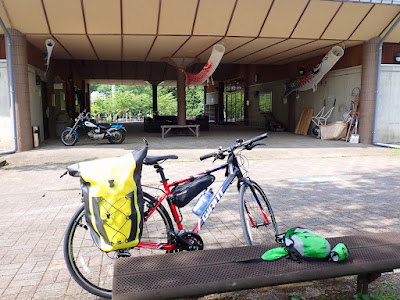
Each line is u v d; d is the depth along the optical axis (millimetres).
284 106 17594
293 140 12727
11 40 9461
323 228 3926
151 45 11742
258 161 8508
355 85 12352
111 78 23094
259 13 9570
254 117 21266
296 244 2279
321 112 14336
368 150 10117
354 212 4508
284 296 2529
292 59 15125
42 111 12523
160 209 2758
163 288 1939
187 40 11039
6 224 4105
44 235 3748
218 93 26188
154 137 14156
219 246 3428
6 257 3211
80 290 2637
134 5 8961
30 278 2820
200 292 1966
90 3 8789
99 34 10133
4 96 10031
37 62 11914
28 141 9883
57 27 9555
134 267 2168
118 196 2201
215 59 11617
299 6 9445
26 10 8867
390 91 11930
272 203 4914
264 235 3562
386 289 2600
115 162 2303
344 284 2672
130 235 2240
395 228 3924
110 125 11852
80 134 15375
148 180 6406
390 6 9672
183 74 14695
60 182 6324
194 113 40500
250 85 21625
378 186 5926
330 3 9398
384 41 11445
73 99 19312
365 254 2338
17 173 7145
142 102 34469
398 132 12148
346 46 12172
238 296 2533
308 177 6672
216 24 9867
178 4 9039
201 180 2904
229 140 12781
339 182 6246
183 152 9508
